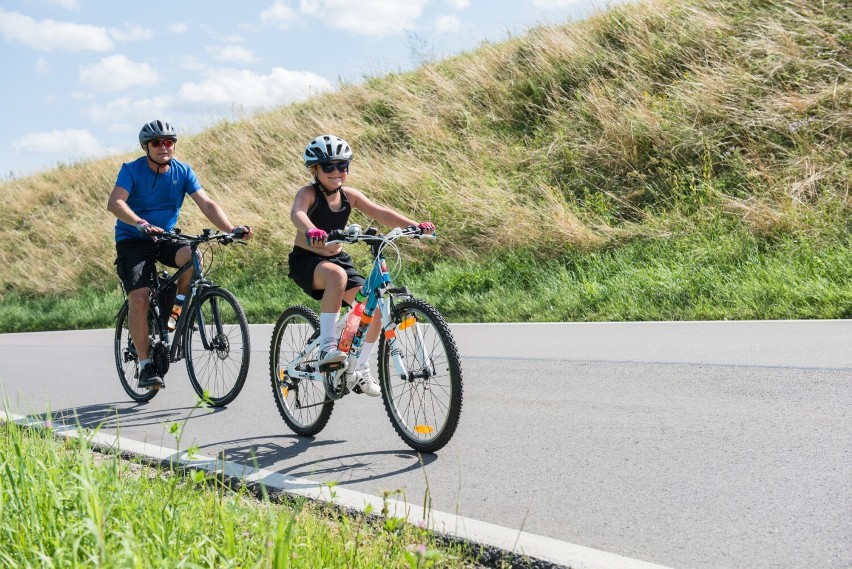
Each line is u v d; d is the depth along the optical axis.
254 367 8.48
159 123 6.54
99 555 2.44
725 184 11.75
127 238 6.67
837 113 11.70
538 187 13.48
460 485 4.18
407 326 4.91
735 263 10.11
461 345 8.52
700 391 5.73
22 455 3.52
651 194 12.40
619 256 11.02
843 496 3.65
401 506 3.88
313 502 3.94
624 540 3.37
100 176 24.20
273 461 4.87
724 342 7.30
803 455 4.24
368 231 4.98
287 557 2.56
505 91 16.45
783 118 12.08
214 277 15.52
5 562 2.66
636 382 6.18
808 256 9.52
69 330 14.64
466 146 15.59
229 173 20.17
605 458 4.47
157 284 6.68
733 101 12.81
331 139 5.13
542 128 15.07
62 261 19.66
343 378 5.08
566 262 11.53
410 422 4.96
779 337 7.29
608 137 13.59
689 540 3.31
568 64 16.05
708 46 14.23
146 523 2.93
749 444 4.49
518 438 4.99
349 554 3.00
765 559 3.09
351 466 4.67
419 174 15.04
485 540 3.36
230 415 6.23
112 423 6.20
